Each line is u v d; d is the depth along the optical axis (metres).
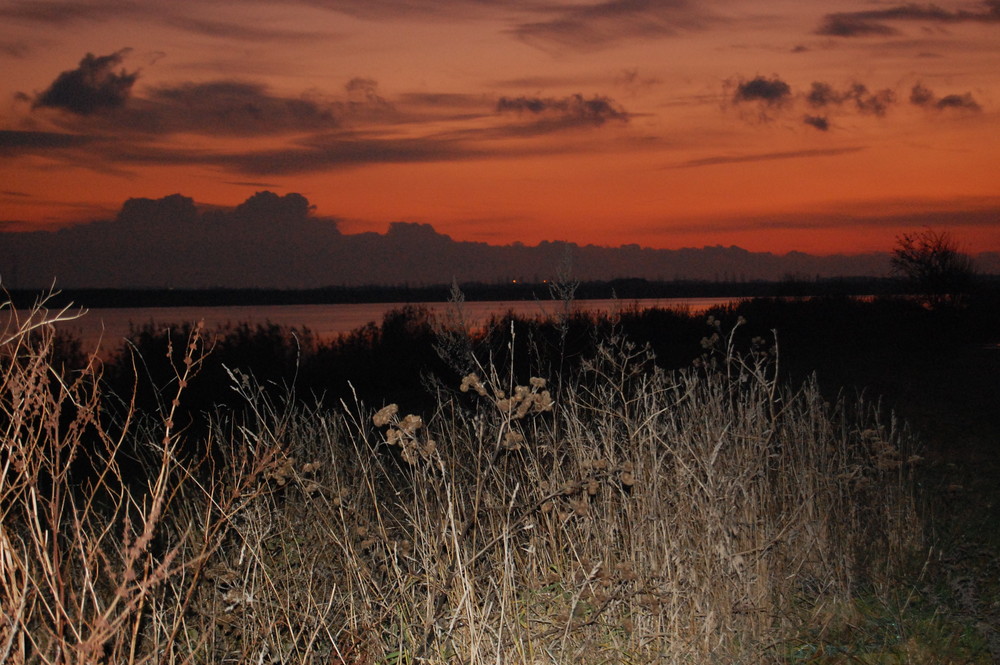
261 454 4.55
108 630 2.85
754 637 4.39
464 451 5.08
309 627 4.03
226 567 4.06
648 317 26.00
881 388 13.83
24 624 2.82
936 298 25.95
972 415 11.23
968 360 18.78
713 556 4.45
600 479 4.67
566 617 3.92
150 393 11.95
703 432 5.17
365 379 16.19
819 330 24.53
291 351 17.31
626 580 4.11
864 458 6.71
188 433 8.41
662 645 4.22
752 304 28.69
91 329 31.52
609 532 4.63
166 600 4.15
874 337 23.41
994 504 6.99
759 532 4.78
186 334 15.13
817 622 4.71
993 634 4.52
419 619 4.03
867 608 4.93
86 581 3.04
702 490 4.73
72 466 7.68
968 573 5.30
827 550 5.26
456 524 4.27
